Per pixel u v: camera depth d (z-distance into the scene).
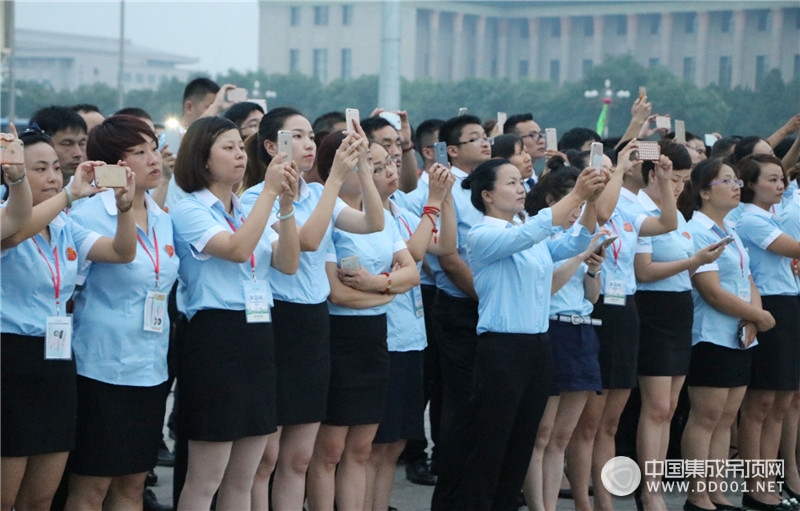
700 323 5.79
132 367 3.93
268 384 4.14
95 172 3.67
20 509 3.88
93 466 3.89
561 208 4.65
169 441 6.88
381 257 4.73
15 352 3.68
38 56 73.38
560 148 7.09
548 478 5.18
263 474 4.41
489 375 4.75
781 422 6.26
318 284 4.44
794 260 6.15
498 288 4.77
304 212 4.60
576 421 5.19
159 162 4.04
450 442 4.97
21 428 3.68
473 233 4.84
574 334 5.05
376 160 4.89
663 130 6.72
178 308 4.22
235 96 6.54
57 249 3.83
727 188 5.74
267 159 4.74
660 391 5.50
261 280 4.18
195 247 4.07
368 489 4.97
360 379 4.61
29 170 3.90
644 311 5.54
